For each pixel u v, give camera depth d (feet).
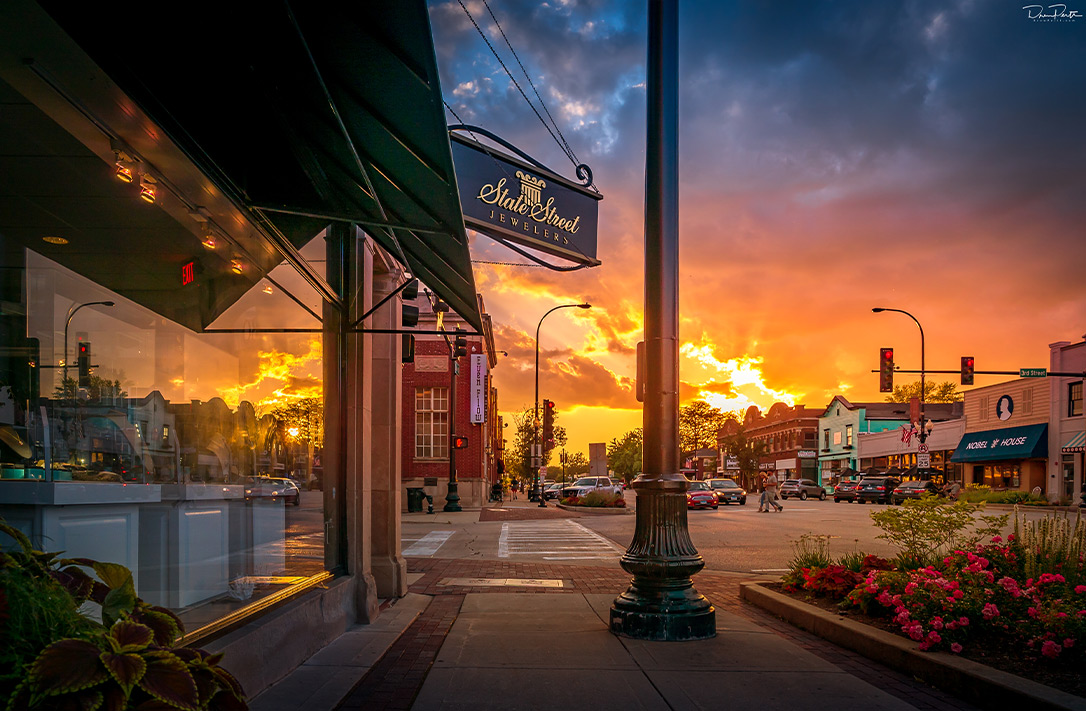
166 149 13.60
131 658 7.02
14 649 6.74
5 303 11.54
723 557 46.47
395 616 24.82
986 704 15.43
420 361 104.99
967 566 20.80
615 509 99.40
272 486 18.85
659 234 23.20
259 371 18.60
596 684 16.61
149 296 14.93
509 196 30.35
